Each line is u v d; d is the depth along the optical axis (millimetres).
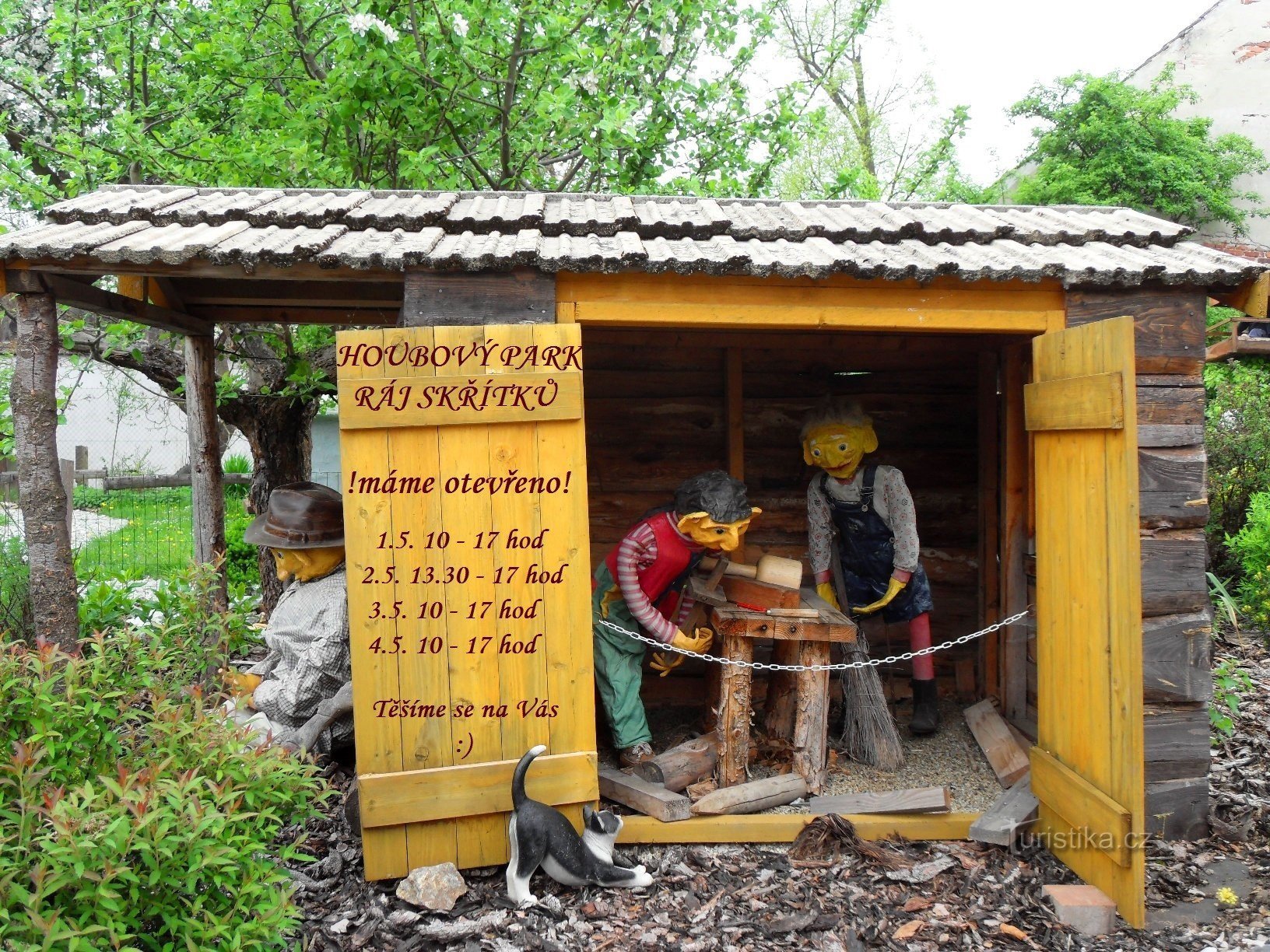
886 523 4395
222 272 3332
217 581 4832
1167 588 3480
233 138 6633
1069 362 3250
